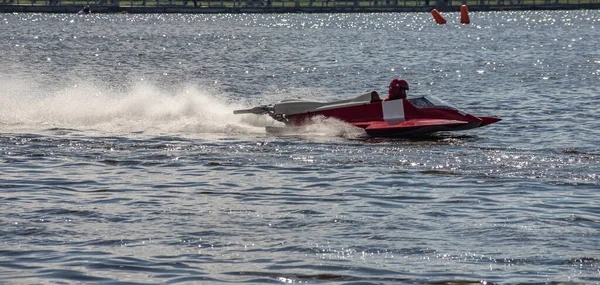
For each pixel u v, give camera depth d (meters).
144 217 45.53
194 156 63.03
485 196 50.19
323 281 35.97
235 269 37.38
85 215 45.81
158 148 66.25
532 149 65.69
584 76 136.25
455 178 55.09
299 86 127.81
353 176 55.97
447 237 42.03
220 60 180.38
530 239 41.56
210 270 37.22
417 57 192.00
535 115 86.94
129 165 59.66
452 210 47.06
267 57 190.62
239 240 41.50
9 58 183.00
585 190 51.47
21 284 35.16
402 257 38.97
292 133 74.75
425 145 68.19
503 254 39.34
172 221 44.81
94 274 36.50
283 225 44.19
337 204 48.53
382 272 36.97
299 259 38.69
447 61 178.50
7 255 38.88
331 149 66.19
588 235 42.19
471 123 73.06
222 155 63.47
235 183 53.97
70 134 72.56
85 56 193.12
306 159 61.97
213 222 44.66
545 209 47.09
